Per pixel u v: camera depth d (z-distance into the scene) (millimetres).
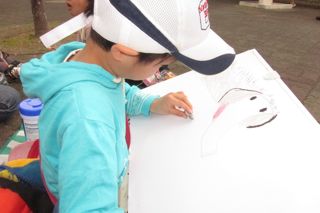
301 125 1064
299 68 4031
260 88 1245
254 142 1042
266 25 5941
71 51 1038
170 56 841
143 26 762
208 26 854
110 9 768
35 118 1939
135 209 952
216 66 872
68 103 816
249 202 883
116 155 857
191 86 1369
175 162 1056
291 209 843
